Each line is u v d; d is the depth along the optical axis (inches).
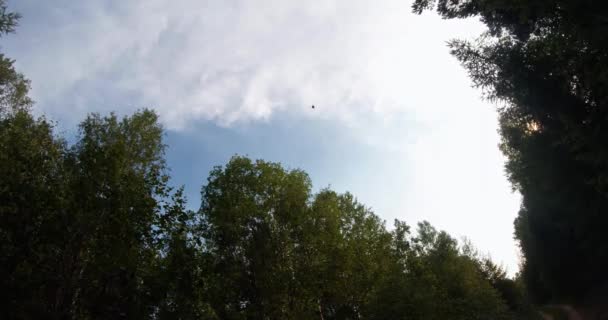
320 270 1239.5
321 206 1320.1
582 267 1590.8
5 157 691.4
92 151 722.2
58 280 649.6
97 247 653.3
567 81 633.6
